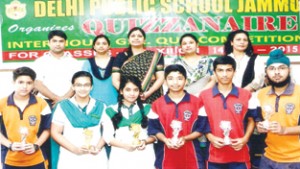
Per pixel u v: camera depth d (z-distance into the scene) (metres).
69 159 4.42
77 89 4.43
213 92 4.40
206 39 5.13
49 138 4.77
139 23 5.11
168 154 4.39
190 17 5.12
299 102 4.15
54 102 4.85
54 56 4.92
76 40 5.09
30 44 5.07
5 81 5.07
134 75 4.80
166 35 5.12
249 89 4.88
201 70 4.84
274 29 5.16
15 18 5.05
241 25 5.13
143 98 4.77
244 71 4.89
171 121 4.37
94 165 4.40
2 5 5.05
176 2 5.11
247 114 4.38
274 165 4.21
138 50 4.91
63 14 5.08
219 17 5.13
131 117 4.42
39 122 4.41
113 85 4.89
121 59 4.87
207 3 5.12
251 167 4.88
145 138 4.43
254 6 5.13
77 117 4.45
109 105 4.76
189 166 4.40
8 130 4.35
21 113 4.34
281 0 5.14
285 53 5.16
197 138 4.45
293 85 4.21
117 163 4.36
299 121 4.15
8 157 4.38
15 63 5.08
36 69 4.91
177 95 4.44
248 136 4.36
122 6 5.10
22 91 4.29
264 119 4.24
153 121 4.40
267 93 4.28
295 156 4.16
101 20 5.09
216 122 4.35
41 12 5.07
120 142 4.36
